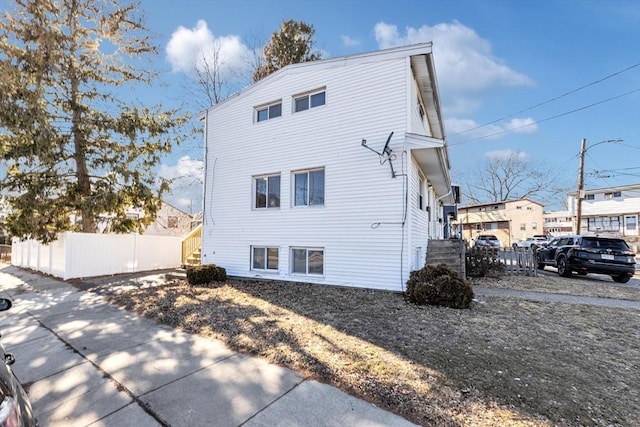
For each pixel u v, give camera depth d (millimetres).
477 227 38750
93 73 11602
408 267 7480
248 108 10242
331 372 3443
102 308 6582
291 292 7676
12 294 8242
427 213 10859
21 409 1847
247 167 10102
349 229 8234
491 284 9102
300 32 17609
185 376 3447
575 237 11305
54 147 10531
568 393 2980
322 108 8844
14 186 10812
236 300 6910
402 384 3154
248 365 3691
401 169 7699
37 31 9828
